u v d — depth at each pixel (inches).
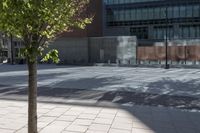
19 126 327.0
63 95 590.9
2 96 565.9
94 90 669.9
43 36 216.8
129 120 369.4
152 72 1278.3
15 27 200.5
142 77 1024.2
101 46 2073.1
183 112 429.4
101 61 2071.9
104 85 775.1
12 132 304.0
